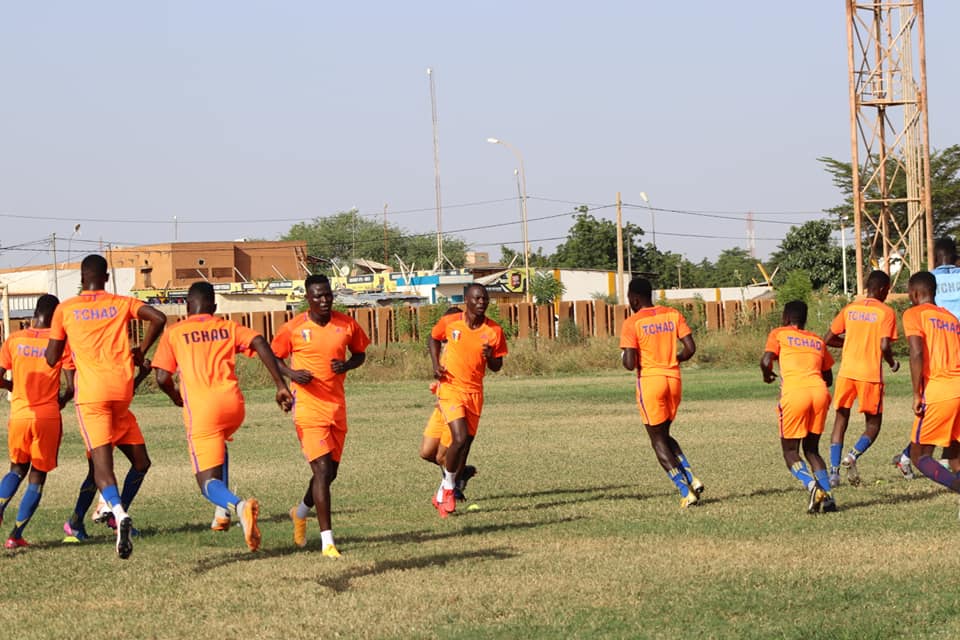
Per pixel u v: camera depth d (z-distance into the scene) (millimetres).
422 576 9781
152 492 16109
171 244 103562
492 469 17797
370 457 19859
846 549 10461
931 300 12469
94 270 11211
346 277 87625
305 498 11336
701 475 16234
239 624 8312
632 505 13758
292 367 11297
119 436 11914
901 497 13789
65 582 9984
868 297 15156
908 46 51781
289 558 10789
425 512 13875
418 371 45094
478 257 113000
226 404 10617
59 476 18453
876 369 14891
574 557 10461
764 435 21672
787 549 10523
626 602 8727
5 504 11953
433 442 14195
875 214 91500
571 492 15258
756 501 13672
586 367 47594
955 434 12156
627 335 13617
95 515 12828
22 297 96812
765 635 7746
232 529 12742
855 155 51906
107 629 8273
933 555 10094
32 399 11930
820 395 12812
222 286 84812
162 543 11891
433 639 7855
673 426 23750
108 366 10984
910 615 8148
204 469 10531
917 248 53500
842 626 7887
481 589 9227
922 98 51875
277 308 83438
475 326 13547
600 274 95000
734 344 50188
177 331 10766
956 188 90312
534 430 23969
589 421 25797
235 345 10836
